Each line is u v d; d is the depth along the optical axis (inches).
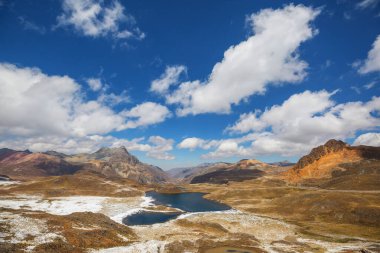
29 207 5251.0
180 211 5964.6
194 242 3107.8
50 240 2390.5
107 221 3614.7
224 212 5846.5
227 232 3954.2
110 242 2790.4
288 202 6058.1
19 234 2421.3
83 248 2466.8
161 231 3796.8
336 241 3432.6
